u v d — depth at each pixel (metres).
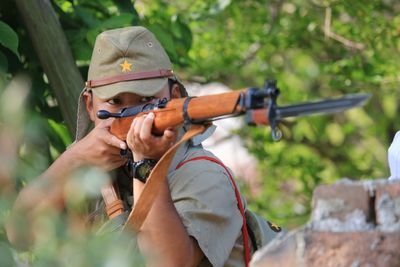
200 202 6.15
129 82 6.49
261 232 6.43
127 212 6.28
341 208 4.46
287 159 18.30
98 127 6.26
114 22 9.41
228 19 17.58
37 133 3.44
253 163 18.94
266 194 18.25
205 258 6.20
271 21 17.78
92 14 9.70
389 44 16.58
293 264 4.45
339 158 18.97
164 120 5.67
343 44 17.22
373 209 4.44
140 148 5.84
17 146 3.46
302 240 4.45
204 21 16.48
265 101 4.88
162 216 5.94
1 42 8.37
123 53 6.54
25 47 9.26
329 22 16.81
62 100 8.90
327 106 4.44
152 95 6.52
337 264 4.38
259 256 4.51
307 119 18.47
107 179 3.63
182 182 6.24
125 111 6.16
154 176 5.41
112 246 3.45
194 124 5.48
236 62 17.77
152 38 6.68
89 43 9.27
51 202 3.95
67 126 8.92
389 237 4.34
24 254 3.96
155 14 13.40
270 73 18.22
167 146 5.78
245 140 18.83
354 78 16.92
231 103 5.13
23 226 3.53
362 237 4.37
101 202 6.38
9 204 3.58
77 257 3.43
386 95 17.08
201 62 17.45
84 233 3.55
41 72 9.31
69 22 9.53
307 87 18.14
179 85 6.82
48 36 8.89
